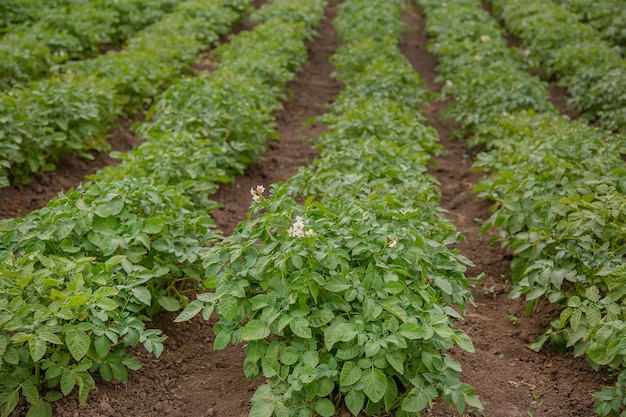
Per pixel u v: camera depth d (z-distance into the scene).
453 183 7.49
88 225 4.17
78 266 3.85
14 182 6.59
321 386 3.32
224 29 13.23
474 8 13.94
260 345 3.56
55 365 3.51
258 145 7.50
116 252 4.25
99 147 7.54
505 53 10.53
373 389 3.20
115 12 12.51
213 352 4.36
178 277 4.68
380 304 3.48
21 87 8.12
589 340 3.98
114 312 3.71
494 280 5.52
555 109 8.45
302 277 3.49
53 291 3.51
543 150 5.99
